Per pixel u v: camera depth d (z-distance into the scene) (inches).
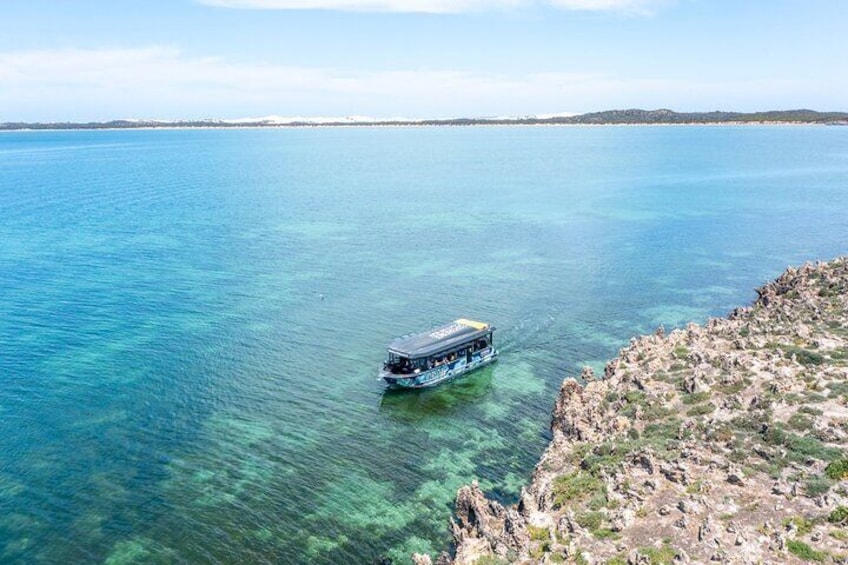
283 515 1935.3
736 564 1355.8
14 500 1975.9
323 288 4178.2
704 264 4825.3
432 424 2527.1
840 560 1338.6
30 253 4945.9
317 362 3041.3
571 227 6225.4
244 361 3026.6
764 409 2007.9
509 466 2214.6
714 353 2488.9
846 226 6023.6
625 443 1943.9
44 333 3319.4
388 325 3528.5
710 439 1897.1
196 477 2118.6
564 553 1472.7
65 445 2287.2
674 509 1592.0
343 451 2303.2
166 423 2455.7
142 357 3038.9
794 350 2390.5
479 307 3848.4
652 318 3673.7
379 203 7711.6
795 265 4768.7
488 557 1536.7
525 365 3102.9
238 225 6205.7
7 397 2630.4
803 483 1614.2
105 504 1969.7
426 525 1894.7
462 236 5816.9
